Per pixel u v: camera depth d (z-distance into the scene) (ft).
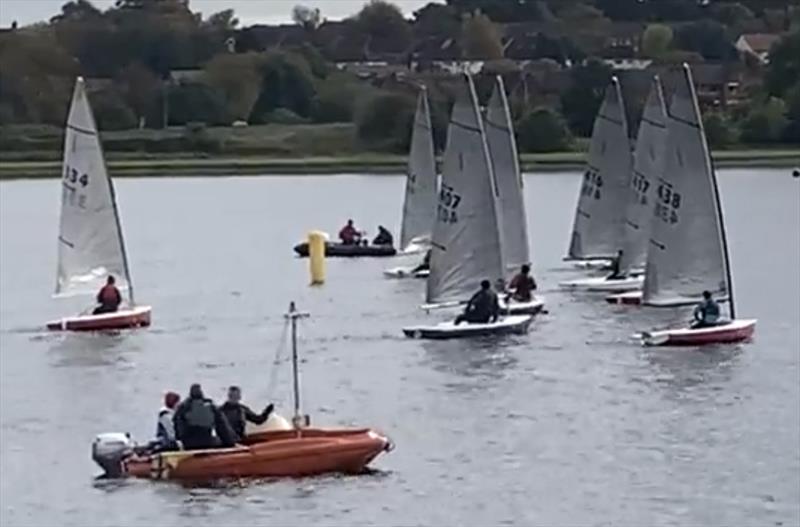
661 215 581.12
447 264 600.80
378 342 594.65
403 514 373.20
